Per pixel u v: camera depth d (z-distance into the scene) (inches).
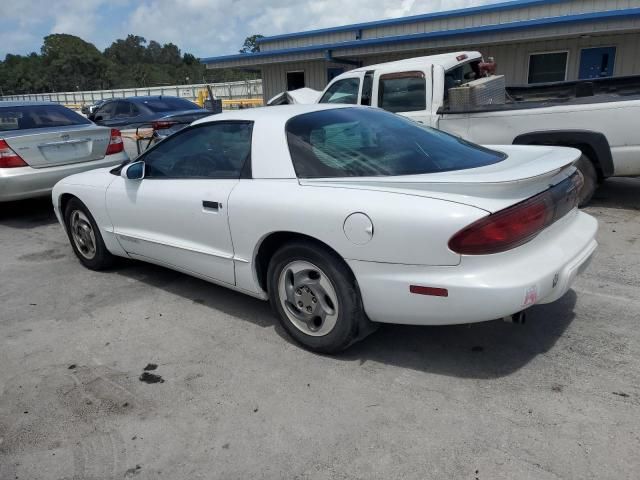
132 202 169.0
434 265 105.8
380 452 95.8
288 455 96.5
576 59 502.0
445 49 561.3
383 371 121.5
